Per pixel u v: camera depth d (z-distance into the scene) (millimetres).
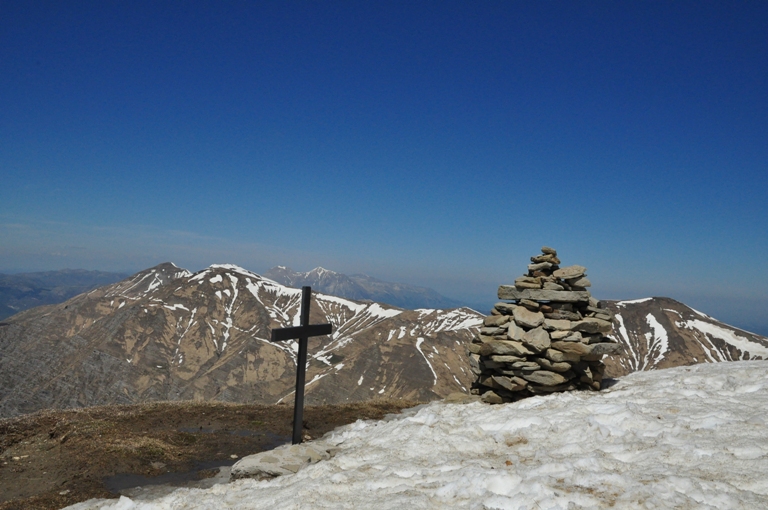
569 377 16672
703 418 10742
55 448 13562
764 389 13789
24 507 10086
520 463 9562
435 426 12586
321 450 12406
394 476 9195
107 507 9430
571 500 7191
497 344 17141
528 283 17875
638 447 9500
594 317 17453
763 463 7965
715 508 6605
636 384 17047
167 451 13289
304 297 14273
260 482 10266
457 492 8086
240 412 17984
